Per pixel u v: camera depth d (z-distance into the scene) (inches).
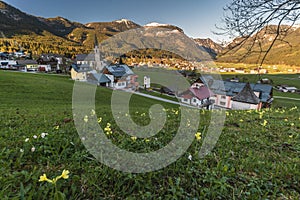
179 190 78.3
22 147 107.7
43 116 239.5
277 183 89.9
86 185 74.4
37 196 64.5
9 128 155.8
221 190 78.8
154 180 86.2
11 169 82.8
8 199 60.3
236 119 258.4
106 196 71.4
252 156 119.7
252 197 76.9
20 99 539.8
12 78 873.5
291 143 153.2
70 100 629.9
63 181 73.1
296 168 104.8
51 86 828.0
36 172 78.7
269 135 177.5
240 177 91.8
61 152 102.8
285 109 428.8
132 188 77.0
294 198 78.9
